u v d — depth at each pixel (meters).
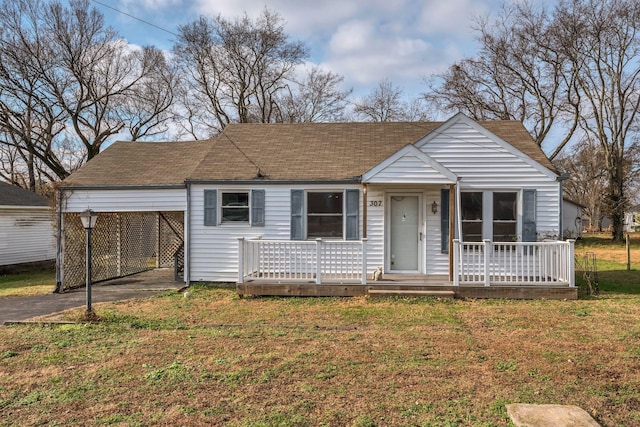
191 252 11.61
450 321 7.36
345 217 11.12
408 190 11.05
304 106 34.72
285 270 10.55
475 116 30.70
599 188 46.44
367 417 3.82
